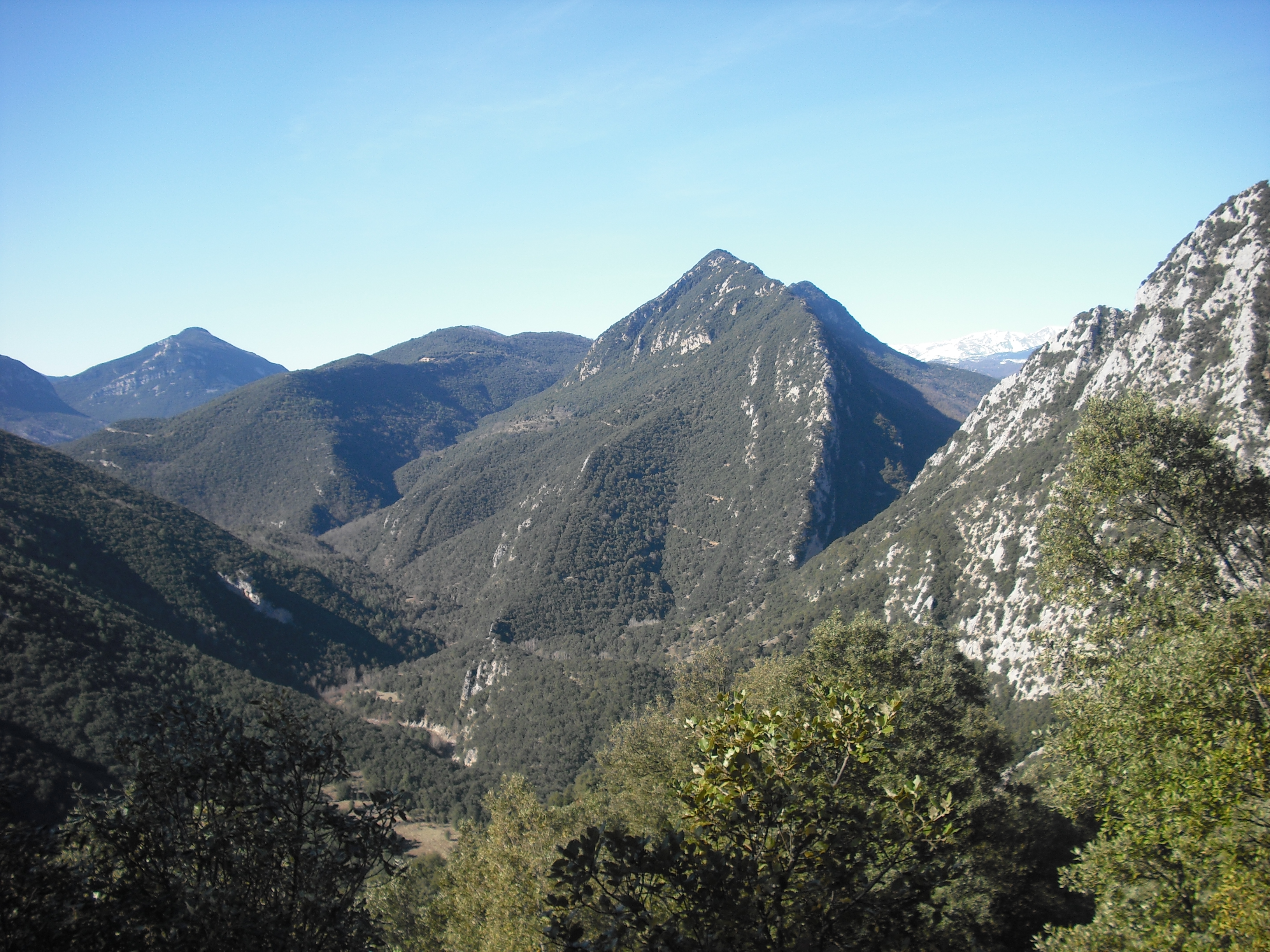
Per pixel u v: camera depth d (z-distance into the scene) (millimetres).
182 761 12664
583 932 9984
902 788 11711
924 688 32531
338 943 12320
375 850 13164
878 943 10656
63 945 10305
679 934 9703
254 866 12516
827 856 11156
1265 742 15742
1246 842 14922
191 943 10766
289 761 13117
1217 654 17766
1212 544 27234
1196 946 14977
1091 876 19281
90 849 12125
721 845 11773
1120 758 20141
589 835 10609
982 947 25344
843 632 36906
